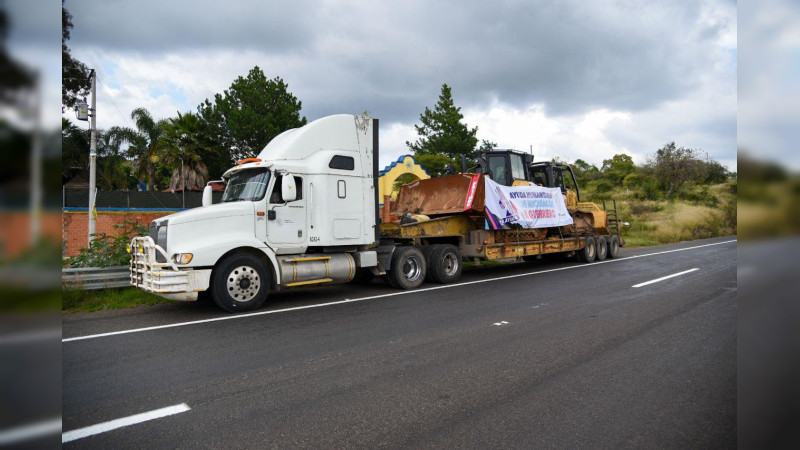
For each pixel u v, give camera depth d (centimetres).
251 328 650
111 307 800
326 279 889
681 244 2277
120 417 364
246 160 918
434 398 400
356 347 552
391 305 814
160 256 750
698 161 3941
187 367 483
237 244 777
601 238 1619
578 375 452
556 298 861
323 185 896
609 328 632
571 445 318
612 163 5241
